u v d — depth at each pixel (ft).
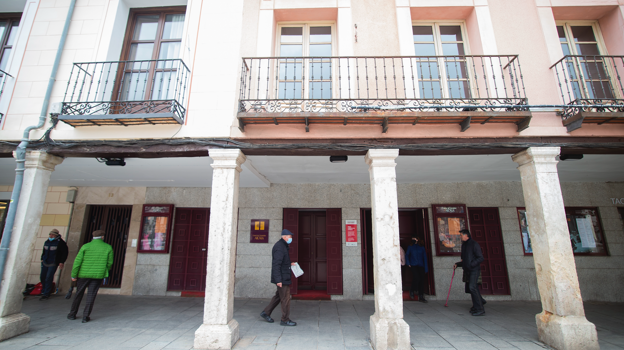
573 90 14.57
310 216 24.70
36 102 15.35
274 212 23.45
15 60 15.94
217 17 15.83
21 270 13.73
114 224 24.61
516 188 23.04
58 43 16.26
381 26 15.93
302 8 16.25
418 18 16.93
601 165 18.06
